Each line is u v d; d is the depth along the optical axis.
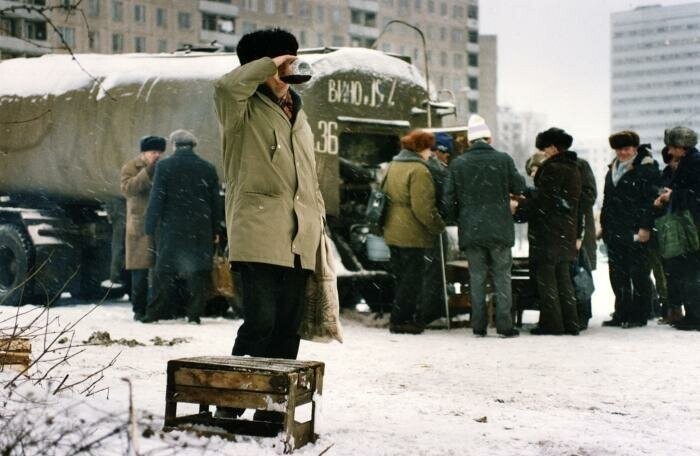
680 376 7.20
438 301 11.32
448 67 125.69
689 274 10.95
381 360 7.91
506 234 10.20
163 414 4.74
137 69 13.22
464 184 10.33
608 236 11.49
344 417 5.19
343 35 111.44
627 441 4.78
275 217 5.00
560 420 5.39
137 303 11.35
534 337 10.14
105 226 14.19
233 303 11.66
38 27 66.88
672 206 10.99
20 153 14.27
